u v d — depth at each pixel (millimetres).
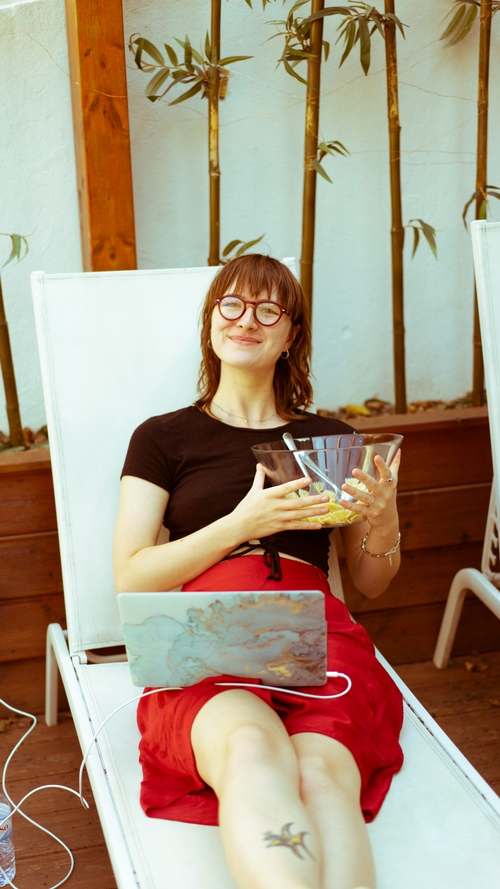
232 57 2125
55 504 1932
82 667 1688
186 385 1858
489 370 1882
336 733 1252
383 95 2385
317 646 1276
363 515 1435
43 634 2115
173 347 1863
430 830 1230
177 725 1278
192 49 2121
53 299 1814
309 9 2295
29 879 1582
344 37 2320
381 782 1318
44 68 2152
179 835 1211
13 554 2045
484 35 2256
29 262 2268
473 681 2279
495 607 2016
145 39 2115
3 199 2213
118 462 1797
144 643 1282
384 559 1603
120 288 1853
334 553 1812
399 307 2400
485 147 2340
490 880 1138
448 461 2273
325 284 2482
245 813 1034
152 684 1326
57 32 2141
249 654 1281
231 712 1223
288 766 1142
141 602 1242
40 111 2180
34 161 2209
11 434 2279
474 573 2109
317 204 2420
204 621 1252
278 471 1421
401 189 2414
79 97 1989
